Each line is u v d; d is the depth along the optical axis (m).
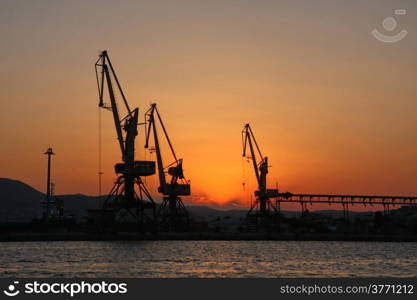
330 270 167.50
